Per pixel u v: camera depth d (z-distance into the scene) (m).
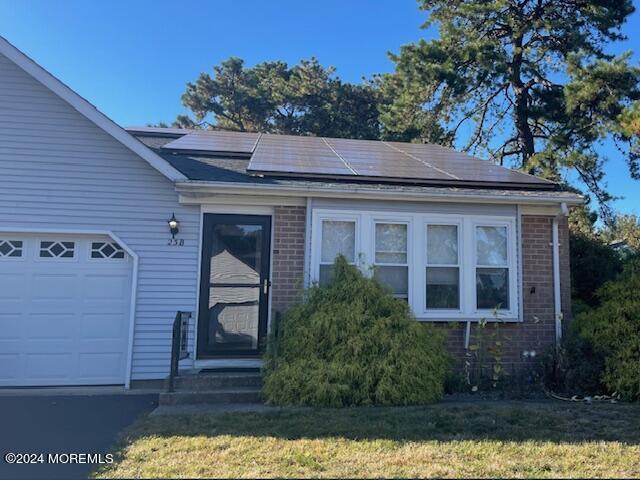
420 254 8.73
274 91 32.25
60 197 8.30
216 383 7.49
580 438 5.45
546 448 5.08
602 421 6.09
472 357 8.60
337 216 8.62
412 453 4.91
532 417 6.24
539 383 8.45
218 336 8.38
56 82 8.07
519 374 8.66
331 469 4.51
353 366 7.02
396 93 23.08
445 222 8.86
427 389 7.15
